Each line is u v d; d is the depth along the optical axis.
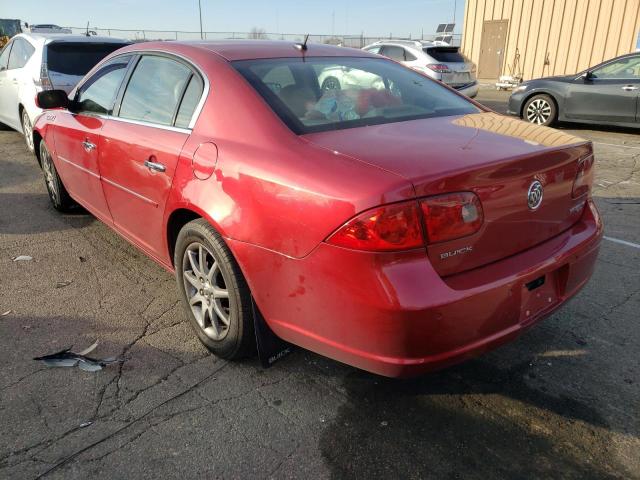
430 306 1.87
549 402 2.45
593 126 10.12
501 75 17.95
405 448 2.19
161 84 3.10
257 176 2.24
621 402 2.44
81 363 2.73
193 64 2.88
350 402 2.46
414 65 12.09
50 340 2.94
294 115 2.47
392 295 1.86
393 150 2.13
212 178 2.46
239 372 2.68
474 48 18.59
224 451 2.18
